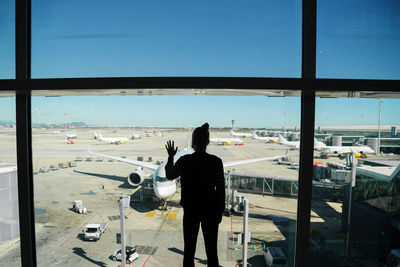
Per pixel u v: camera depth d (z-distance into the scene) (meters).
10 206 7.27
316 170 21.91
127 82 2.82
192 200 2.64
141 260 12.43
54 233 15.74
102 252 13.12
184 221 2.71
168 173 2.76
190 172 2.64
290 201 21.75
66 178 32.38
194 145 2.71
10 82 2.99
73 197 23.78
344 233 14.06
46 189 26.67
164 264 12.09
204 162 2.63
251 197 22.92
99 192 25.47
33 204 3.60
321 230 15.30
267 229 15.89
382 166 13.00
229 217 17.98
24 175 3.42
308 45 2.94
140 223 17.19
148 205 20.92
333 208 19.73
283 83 2.81
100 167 41.12
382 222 10.23
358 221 11.46
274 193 24.17
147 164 24.28
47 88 2.91
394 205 10.16
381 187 10.62
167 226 16.67
